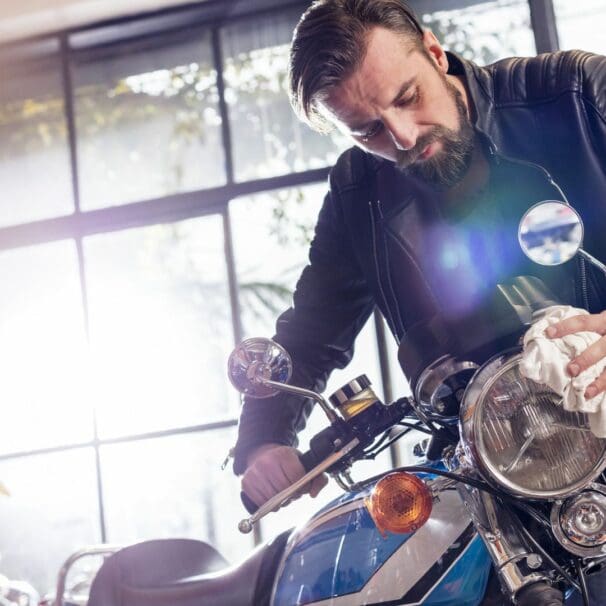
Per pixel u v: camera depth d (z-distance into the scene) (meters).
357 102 1.34
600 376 1.02
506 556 1.09
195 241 4.88
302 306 1.63
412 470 1.15
